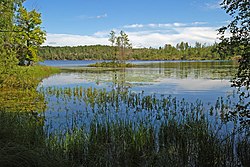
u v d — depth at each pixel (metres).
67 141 7.71
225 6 6.17
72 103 16.33
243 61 6.14
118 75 38.72
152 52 141.25
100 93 19.53
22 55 40.72
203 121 9.30
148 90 22.00
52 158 5.63
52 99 17.86
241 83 6.30
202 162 6.85
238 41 6.15
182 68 55.25
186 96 18.83
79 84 27.47
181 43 142.62
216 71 43.97
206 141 7.40
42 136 8.01
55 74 42.47
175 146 7.71
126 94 18.88
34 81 26.62
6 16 19.14
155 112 13.28
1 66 20.62
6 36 19.88
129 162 7.11
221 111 12.75
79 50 157.38
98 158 7.05
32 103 16.28
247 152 7.05
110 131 8.65
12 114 10.77
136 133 8.31
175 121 9.56
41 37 43.19
